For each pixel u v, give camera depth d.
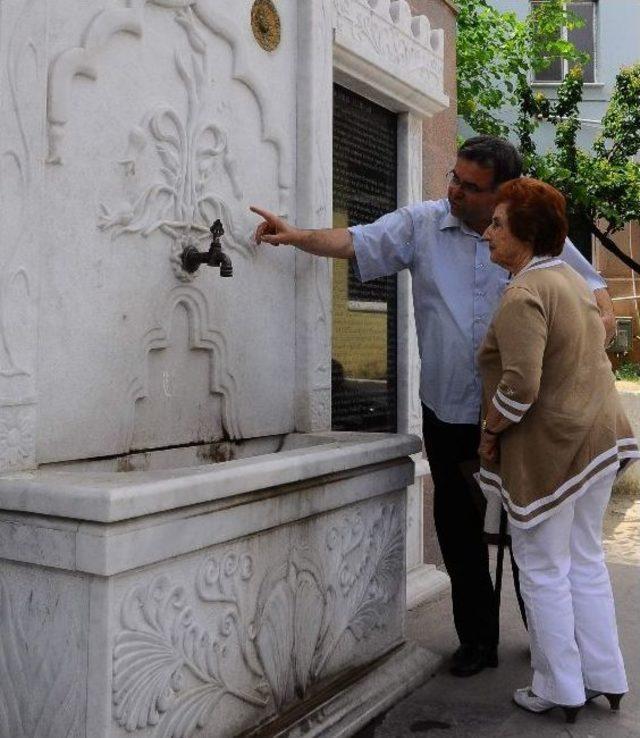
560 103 8.90
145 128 2.53
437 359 3.00
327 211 3.34
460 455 3.02
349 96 3.81
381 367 4.06
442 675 2.99
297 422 3.25
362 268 3.04
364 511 2.80
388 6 3.86
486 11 8.43
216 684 2.09
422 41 4.18
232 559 2.14
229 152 2.89
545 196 2.57
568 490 2.50
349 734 2.47
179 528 1.93
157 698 1.90
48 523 1.82
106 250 2.39
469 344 2.93
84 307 2.31
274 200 3.14
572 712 2.56
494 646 3.04
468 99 8.22
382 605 2.92
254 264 3.02
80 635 1.80
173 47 2.64
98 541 1.75
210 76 2.79
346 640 2.69
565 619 2.55
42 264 2.18
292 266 3.23
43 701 1.85
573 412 2.48
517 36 8.55
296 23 3.25
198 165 2.74
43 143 2.14
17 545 1.87
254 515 2.19
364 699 2.61
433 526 4.45
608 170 8.89
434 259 2.99
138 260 2.50
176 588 1.95
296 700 2.42
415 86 4.02
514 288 2.48
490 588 3.05
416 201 4.28
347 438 3.01
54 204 2.22
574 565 2.67
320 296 3.30
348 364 3.78
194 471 2.04
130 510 1.77
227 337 2.89
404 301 4.18
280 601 2.34
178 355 2.70
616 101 9.81
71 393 2.28
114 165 2.42
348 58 3.53
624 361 11.71
